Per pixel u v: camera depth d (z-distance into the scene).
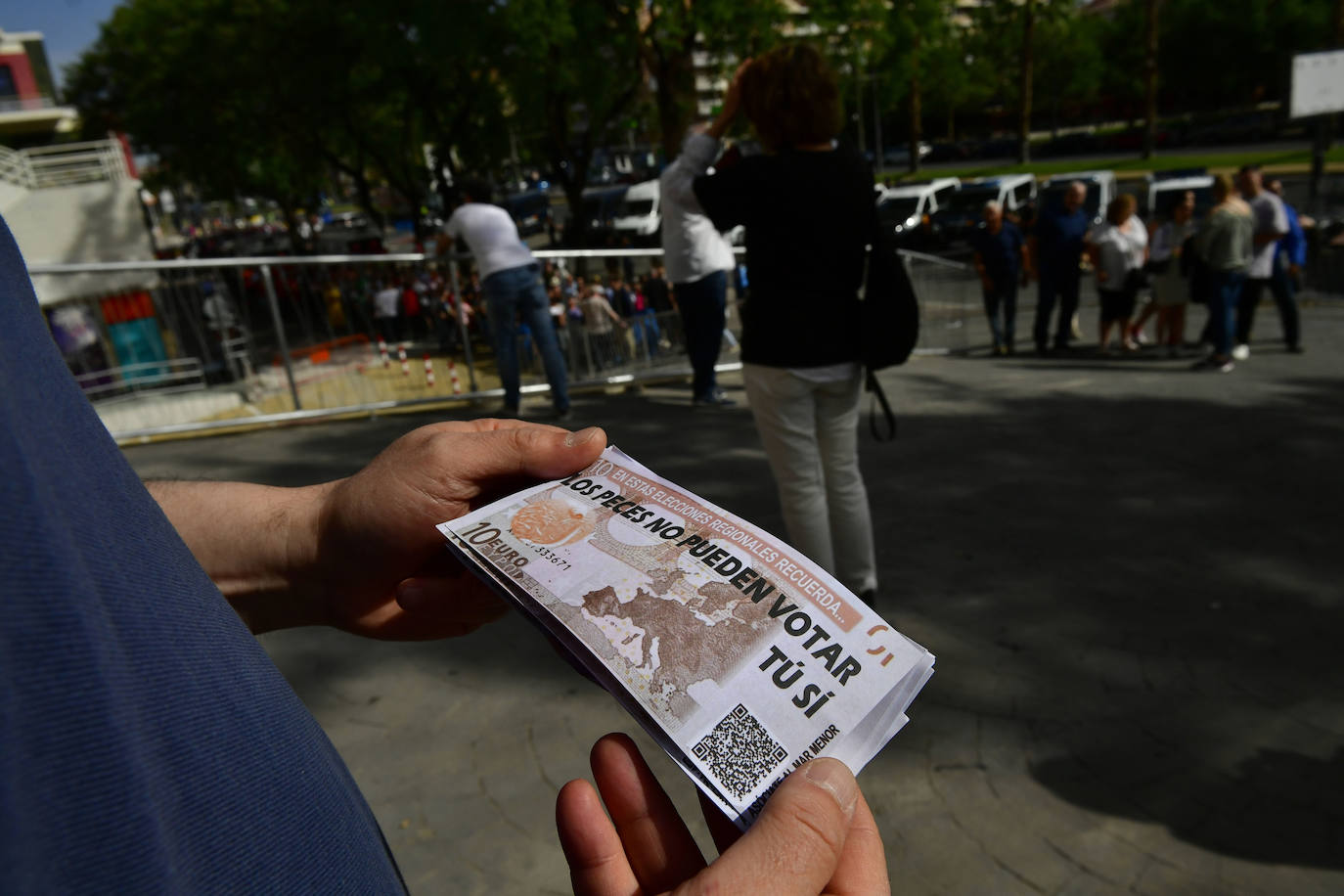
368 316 7.59
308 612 1.17
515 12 17.77
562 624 0.78
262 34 22.08
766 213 2.83
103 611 0.37
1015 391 7.40
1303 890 2.17
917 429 6.21
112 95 28.95
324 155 29.64
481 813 2.49
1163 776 2.59
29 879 0.28
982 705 2.95
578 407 7.08
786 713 0.73
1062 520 4.46
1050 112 74.00
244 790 0.41
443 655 3.28
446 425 1.19
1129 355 9.51
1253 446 5.57
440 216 33.53
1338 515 4.41
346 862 0.47
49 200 17.11
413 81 22.61
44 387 0.44
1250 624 3.39
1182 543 4.15
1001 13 48.31
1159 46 55.09
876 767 2.68
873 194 2.88
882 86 31.95
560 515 0.93
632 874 0.70
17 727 0.30
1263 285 8.57
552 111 23.30
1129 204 9.58
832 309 2.90
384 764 2.71
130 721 0.35
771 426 3.02
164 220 63.59
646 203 28.61
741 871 0.57
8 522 0.33
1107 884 2.22
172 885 0.34
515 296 6.27
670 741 0.71
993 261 10.14
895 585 3.80
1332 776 2.54
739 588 0.81
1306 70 16.20
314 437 6.46
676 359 8.52
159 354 7.81
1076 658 3.20
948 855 2.34
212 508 1.15
